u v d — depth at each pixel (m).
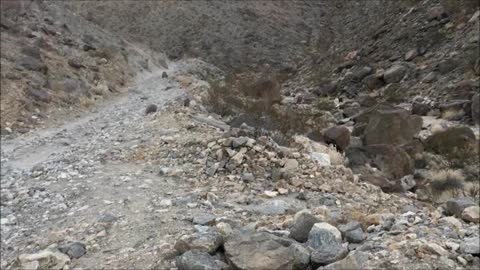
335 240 4.71
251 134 10.25
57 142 13.39
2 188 8.65
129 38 71.81
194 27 78.00
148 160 9.48
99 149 10.90
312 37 77.31
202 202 6.89
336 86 36.22
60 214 6.92
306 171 8.52
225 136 10.00
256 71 61.09
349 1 80.88
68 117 18.47
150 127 12.65
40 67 21.81
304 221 5.09
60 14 40.00
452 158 14.27
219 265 4.30
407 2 42.72
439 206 8.52
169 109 15.14
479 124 20.11
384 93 30.48
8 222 6.82
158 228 5.88
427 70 30.22
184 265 4.32
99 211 6.75
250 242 4.42
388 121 15.27
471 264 4.45
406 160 12.09
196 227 5.69
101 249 5.43
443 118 21.94
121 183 8.10
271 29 79.06
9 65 20.44
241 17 80.81
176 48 74.81
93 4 79.31
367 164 11.13
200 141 9.90
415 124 18.09
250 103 17.31
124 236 5.73
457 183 11.52
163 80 38.16
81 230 6.05
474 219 6.42
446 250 4.66
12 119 16.27
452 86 25.80
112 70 31.69
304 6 84.69
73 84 22.31
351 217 6.18
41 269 5.02
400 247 4.68
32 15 32.44
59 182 8.54
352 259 4.07
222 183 7.89
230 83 24.83
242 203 7.04
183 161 9.13
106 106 21.94
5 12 28.48
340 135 12.88
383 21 44.12
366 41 43.66
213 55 72.88
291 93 36.81
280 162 8.67
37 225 6.59
